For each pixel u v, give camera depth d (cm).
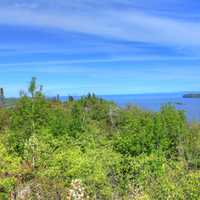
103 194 2498
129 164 2694
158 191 2447
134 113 3797
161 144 3058
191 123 3512
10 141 3209
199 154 2995
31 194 2545
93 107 4278
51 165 2752
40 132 3250
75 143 3178
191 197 2414
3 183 2561
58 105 4122
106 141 3247
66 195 2505
